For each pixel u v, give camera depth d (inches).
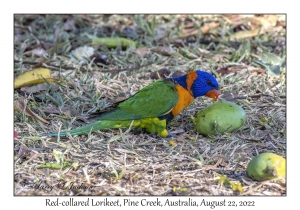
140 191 187.0
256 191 187.8
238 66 308.0
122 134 224.2
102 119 224.8
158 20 386.0
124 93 271.4
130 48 326.6
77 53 317.7
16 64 301.3
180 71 300.0
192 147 219.5
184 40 349.4
